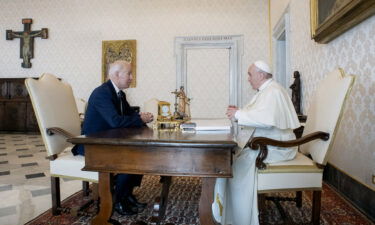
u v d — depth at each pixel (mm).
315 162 2016
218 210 2020
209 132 1812
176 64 7836
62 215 2363
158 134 1705
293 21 4891
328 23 2871
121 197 2369
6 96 8383
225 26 7645
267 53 7449
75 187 3248
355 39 2668
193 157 1404
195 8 7766
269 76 2355
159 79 7906
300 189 1953
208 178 1494
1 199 2818
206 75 7801
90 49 8258
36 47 8523
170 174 1421
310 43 3994
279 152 2062
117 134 1713
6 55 8719
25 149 5816
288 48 5223
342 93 1869
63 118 2490
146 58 7949
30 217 2336
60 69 8414
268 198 2578
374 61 2340
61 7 8406
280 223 2193
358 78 2621
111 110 2266
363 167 2516
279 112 2076
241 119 2053
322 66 3543
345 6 2432
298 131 2928
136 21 8008
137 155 1452
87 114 2402
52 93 2430
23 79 8336
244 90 7578
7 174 3842
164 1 7887
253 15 7531
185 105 2691
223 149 1385
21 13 8633
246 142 2141
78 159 2207
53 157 2260
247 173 1988
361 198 2535
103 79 8117
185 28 7801
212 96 7789
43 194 2984
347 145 2844
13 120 8367
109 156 1481
